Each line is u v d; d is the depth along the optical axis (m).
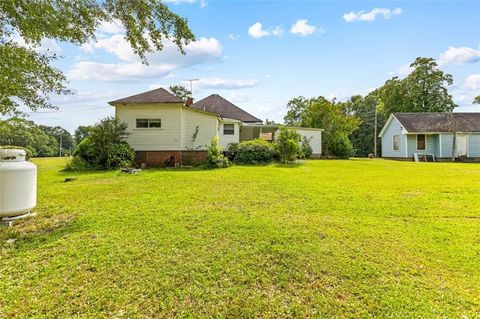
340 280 2.42
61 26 4.85
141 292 2.25
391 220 4.21
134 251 3.03
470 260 2.80
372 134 34.59
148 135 14.20
